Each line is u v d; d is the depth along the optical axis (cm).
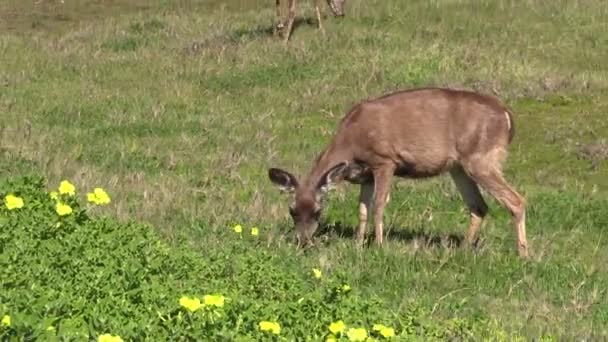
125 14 3403
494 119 1393
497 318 1085
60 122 2130
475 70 2505
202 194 1616
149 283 898
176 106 2292
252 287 967
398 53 2623
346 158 1388
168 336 752
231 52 2706
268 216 1484
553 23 2942
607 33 2852
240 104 2331
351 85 2434
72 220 1039
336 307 903
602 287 1264
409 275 1234
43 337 700
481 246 1412
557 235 1547
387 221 1534
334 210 1574
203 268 1005
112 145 1936
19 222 995
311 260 1257
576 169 1912
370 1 3119
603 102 2269
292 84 2467
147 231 1098
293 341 802
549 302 1197
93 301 817
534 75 2459
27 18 3434
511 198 1387
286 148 2008
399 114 1388
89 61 2692
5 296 776
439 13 2992
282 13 2900
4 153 1781
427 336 937
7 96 2316
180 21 3123
